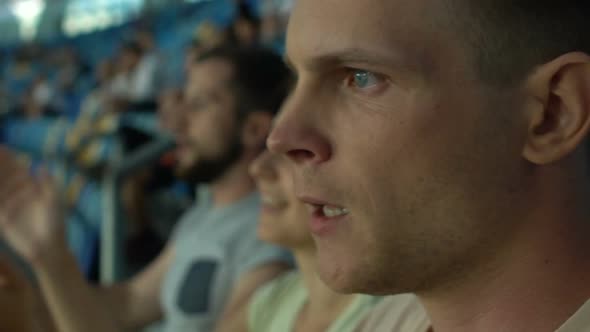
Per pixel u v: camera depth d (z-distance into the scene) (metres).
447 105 0.39
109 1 5.52
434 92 0.39
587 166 0.43
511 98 0.39
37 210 1.06
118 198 1.90
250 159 1.40
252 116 1.39
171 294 1.37
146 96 3.93
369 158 0.40
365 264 0.40
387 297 0.62
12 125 4.95
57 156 3.09
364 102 0.40
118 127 2.36
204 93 1.41
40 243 1.04
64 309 1.05
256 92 1.41
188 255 1.37
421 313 0.54
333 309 0.87
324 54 0.40
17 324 0.92
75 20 5.95
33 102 5.29
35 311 1.02
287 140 0.41
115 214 1.89
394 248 0.40
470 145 0.39
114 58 4.86
